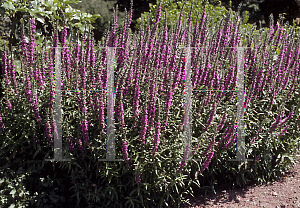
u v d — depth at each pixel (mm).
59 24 5219
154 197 3375
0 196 2986
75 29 5414
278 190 3873
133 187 3316
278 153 4270
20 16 5035
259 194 3809
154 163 3180
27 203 3094
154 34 3537
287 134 4355
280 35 4562
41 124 3242
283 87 4227
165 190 3268
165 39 3537
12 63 3408
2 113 3389
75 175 3283
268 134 3838
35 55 3436
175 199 3564
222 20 4148
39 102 3344
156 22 3645
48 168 3375
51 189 3281
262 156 3957
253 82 3766
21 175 3154
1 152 3258
